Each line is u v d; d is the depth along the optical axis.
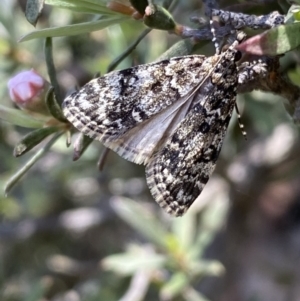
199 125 0.12
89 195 0.18
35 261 0.18
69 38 0.16
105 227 0.19
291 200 0.24
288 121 0.16
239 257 0.21
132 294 0.15
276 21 0.11
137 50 0.15
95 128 0.12
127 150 0.12
